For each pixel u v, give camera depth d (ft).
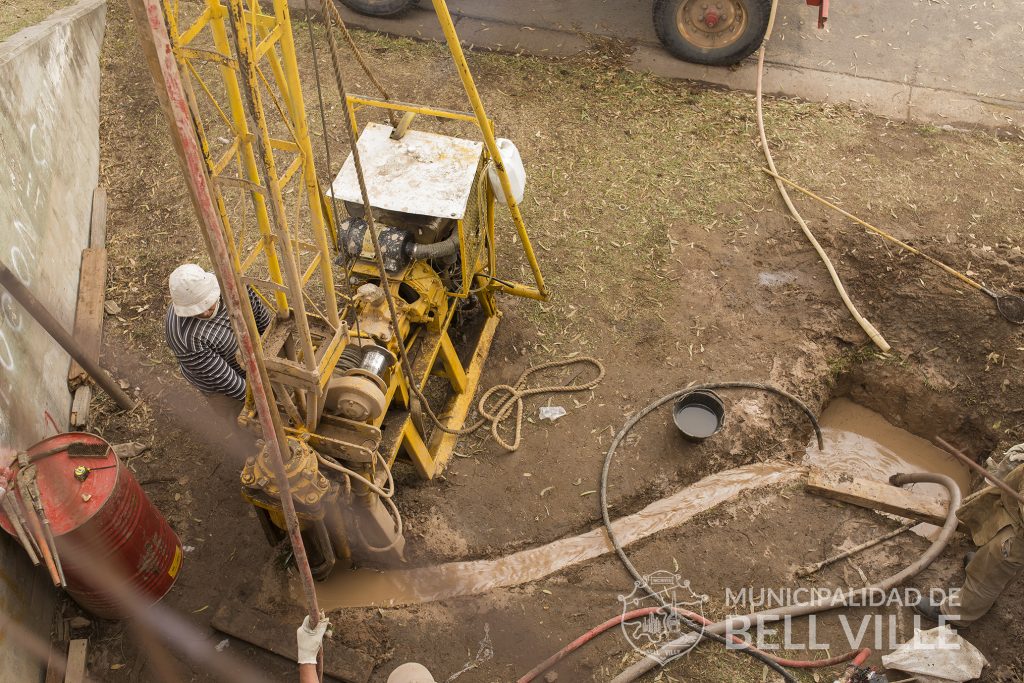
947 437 19.42
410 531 16.66
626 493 17.21
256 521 16.66
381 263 12.10
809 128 24.70
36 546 12.64
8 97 18.58
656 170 23.57
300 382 11.93
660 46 27.63
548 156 24.02
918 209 22.15
